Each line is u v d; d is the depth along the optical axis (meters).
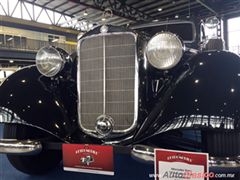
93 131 1.66
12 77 1.83
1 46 14.70
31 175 2.12
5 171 2.25
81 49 1.73
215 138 1.35
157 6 12.06
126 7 11.58
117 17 11.74
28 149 1.62
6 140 1.66
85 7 13.31
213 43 2.45
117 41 1.61
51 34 17.34
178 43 1.49
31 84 1.77
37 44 16.53
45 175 2.12
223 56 1.54
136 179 1.97
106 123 1.58
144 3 11.70
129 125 1.57
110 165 1.51
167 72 1.62
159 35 1.51
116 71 1.61
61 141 1.70
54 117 1.66
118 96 1.61
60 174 2.13
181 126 1.33
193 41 2.59
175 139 1.91
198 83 1.41
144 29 2.63
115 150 1.50
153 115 1.50
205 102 1.33
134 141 1.49
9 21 15.51
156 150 1.37
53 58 1.81
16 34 15.84
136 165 2.25
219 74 1.42
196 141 1.98
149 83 1.65
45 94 1.73
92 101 1.68
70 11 15.29
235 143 1.34
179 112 1.37
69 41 18.11
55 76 1.84
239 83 1.37
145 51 1.57
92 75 1.69
